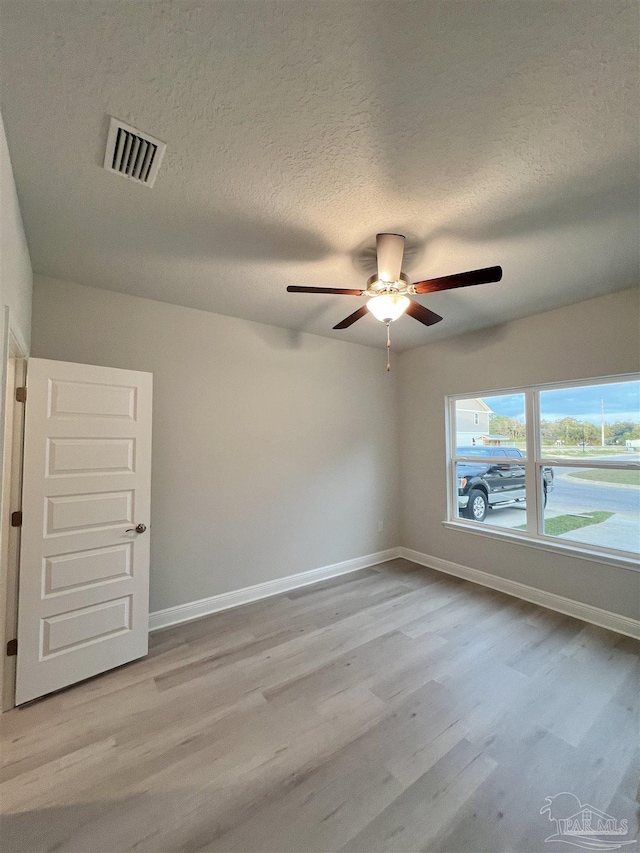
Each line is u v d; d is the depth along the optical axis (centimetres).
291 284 253
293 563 352
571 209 170
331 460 384
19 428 201
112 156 137
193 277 242
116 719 184
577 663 229
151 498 276
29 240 197
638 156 138
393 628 272
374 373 426
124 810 139
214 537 305
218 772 155
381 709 191
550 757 161
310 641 255
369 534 414
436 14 92
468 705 193
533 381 320
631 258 218
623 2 89
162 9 90
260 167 143
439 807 140
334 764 158
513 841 128
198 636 262
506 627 273
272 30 95
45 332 239
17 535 199
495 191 158
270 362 343
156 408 281
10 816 137
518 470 343
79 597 214
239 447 321
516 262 223
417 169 145
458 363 382
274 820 135
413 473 430
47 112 118
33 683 197
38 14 91
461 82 109
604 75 107
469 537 372
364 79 108
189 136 128
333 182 152
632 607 264
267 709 191
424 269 232
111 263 223
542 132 127
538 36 97
